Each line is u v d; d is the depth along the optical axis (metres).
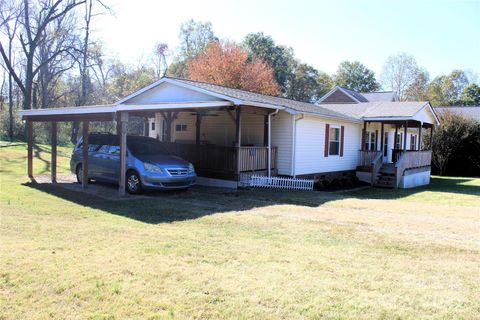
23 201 10.00
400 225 8.12
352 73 66.44
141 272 4.87
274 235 6.99
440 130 28.62
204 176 14.70
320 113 16.50
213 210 9.43
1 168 17.20
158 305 3.96
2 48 29.59
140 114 17.38
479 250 6.29
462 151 28.38
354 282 4.72
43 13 32.62
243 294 4.28
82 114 12.89
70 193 11.69
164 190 12.91
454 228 7.99
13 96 41.75
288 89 53.97
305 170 16.59
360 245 6.44
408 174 19.52
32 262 5.10
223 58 38.06
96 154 13.29
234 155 13.81
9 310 3.79
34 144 27.34
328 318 3.78
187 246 6.11
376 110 20.81
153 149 13.06
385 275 5.00
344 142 19.47
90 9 34.81
